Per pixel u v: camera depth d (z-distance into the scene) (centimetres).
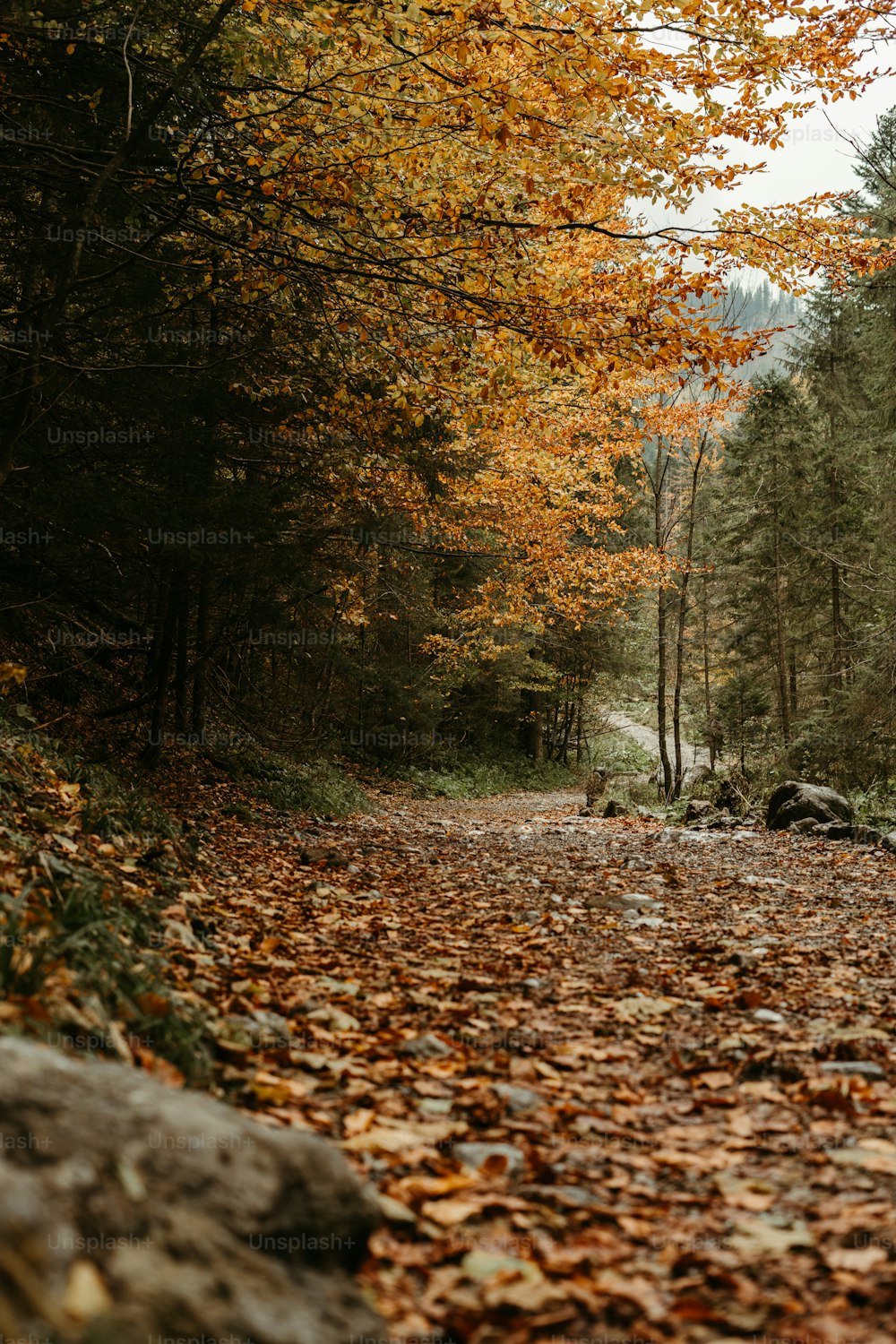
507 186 741
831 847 1230
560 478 1546
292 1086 329
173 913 532
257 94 770
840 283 725
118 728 1328
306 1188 211
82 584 1064
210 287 912
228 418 1123
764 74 630
